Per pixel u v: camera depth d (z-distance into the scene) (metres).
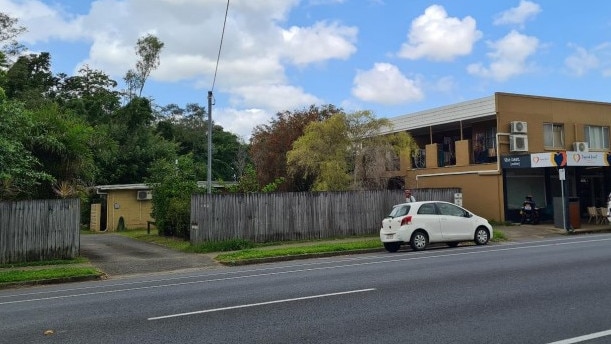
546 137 26.84
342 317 7.17
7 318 8.16
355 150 25.67
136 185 33.56
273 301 8.48
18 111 15.48
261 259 16.23
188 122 64.19
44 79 50.97
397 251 17.48
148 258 17.41
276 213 20.52
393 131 28.16
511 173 26.09
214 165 59.94
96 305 8.97
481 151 27.72
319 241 20.52
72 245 16.95
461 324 6.60
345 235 21.77
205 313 7.75
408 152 26.61
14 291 12.20
